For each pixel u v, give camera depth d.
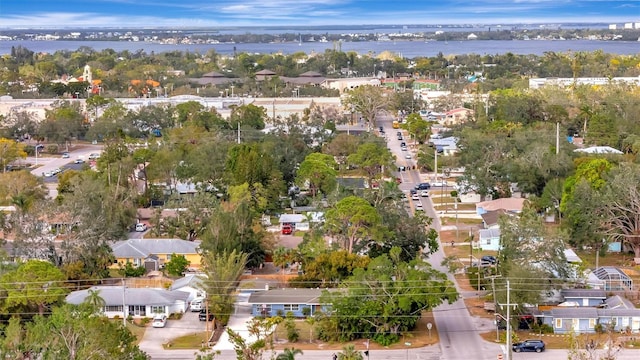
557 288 79.94
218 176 122.31
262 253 91.69
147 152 127.00
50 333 59.12
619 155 133.00
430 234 92.69
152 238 100.38
